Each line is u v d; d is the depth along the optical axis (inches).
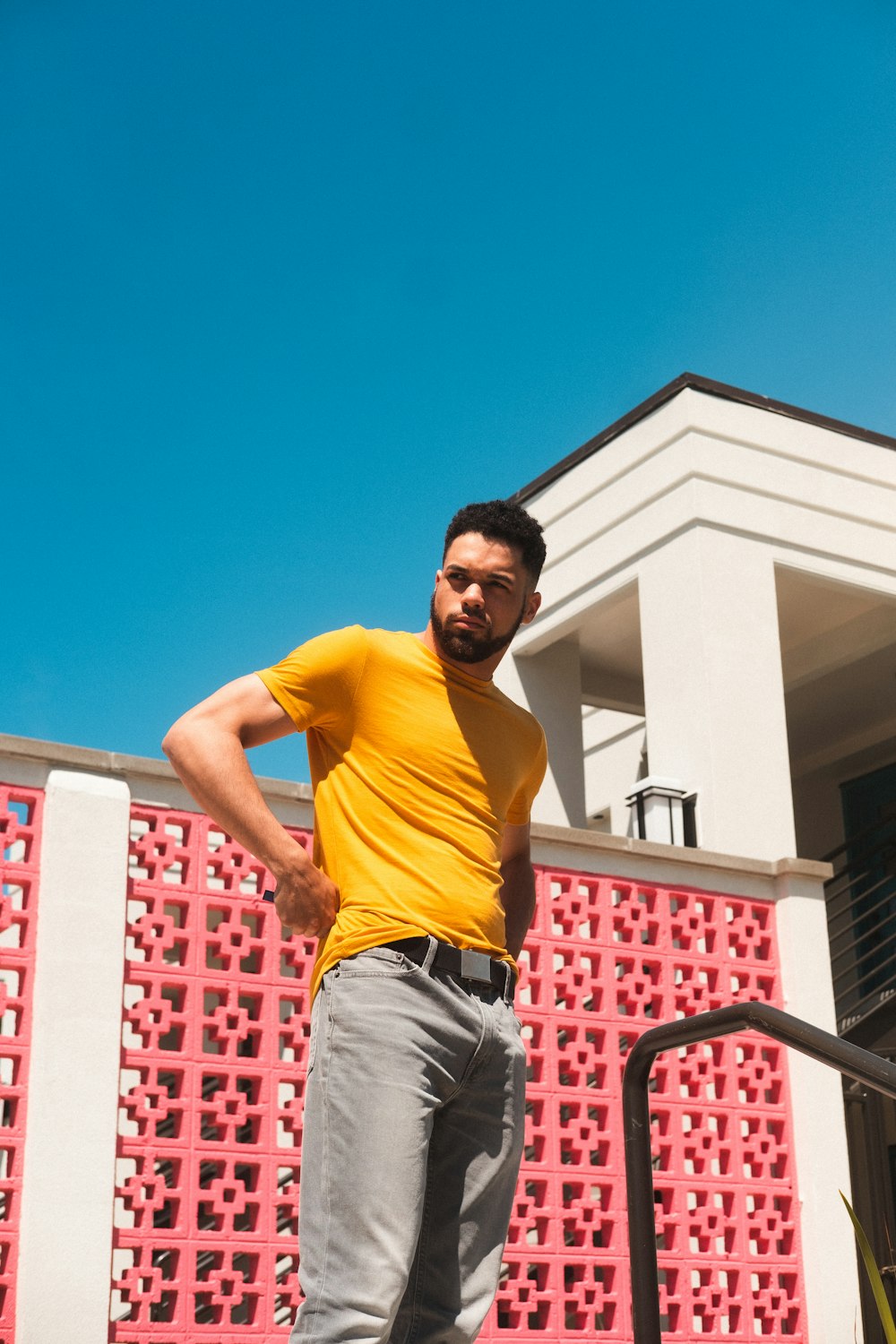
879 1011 350.9
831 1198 280.7
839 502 410.0
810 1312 272.7
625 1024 274.4
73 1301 198.5
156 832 231.5
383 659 96.1
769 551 391.2
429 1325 89.0
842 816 529.0
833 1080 291.7
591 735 537.3
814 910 305.0
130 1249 211.0
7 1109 215.6
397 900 90.0
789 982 297.9
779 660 379.6
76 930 217.3
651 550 393.7
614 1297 251.4
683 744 367.2
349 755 94.8
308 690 93.2
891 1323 94.6
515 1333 239.6
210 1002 397.1
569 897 280.5
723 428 397.1
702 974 292.5
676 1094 273.9
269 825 88.5
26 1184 202.1
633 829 358.9
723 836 351.6
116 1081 213.3
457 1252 90.1
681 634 376.8
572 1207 254.4
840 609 441.1
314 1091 88.9
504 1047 91.7
